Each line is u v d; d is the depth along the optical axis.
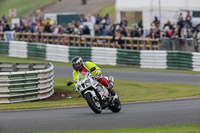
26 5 176.25
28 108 36.38
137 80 58.62
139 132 24.48
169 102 39.25
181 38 72.12
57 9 165.75
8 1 189.75
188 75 63.31
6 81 41.47
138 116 30.53
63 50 79.69
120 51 73.81
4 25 104.69
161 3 86.50
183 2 86.56
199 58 66.69
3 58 85.12
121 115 31.12
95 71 30.92
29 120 29.39
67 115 31.48
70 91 48.56
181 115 30.67
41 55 83.69
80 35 86.12
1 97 41.47
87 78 30.44
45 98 44.88
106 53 75.31
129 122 28.06
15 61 79.81
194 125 26.72
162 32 80.44
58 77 60.94
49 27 93.12
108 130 25.39
